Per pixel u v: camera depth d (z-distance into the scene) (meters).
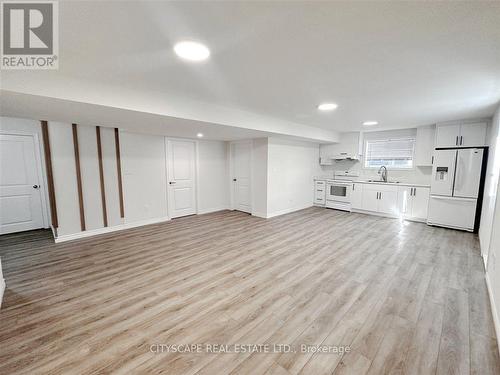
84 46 1.62
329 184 6.71
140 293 2.38
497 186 2.40
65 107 2.46
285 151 5.93
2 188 4.26
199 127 3.81
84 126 4.03
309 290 2.45
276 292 2.41
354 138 6.29
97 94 2.34
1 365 1.54
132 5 1.18
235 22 1.34
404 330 1.88
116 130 4.41
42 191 4.65
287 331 1.86
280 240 3.99
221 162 6.43
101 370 1.50
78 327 1.89
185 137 5.46
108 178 4.39
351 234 4.32
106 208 4.40
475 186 4.31
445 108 3.45
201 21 1.33
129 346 1.70
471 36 1.50
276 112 3.79
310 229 4.65
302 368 1.53
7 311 2.10
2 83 1.85
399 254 3.40
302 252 3.46
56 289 2.46
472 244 3.80
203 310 2.12
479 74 2.13
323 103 3.21
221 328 1.89
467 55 1.76
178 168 5.54
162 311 2.10
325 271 2.87
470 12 1.24
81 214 4.09
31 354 1.63
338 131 6.25
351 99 2.99
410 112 3.75
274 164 5.66
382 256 3.33
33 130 4.49
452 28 1.41
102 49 1.66
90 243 3.83
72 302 2.23
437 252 3.47
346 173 6.75
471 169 4.33
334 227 4.79
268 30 1.43
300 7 1.21
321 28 1.41
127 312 2.09
